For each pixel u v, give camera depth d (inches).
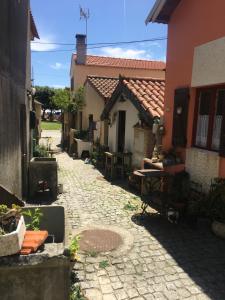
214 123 272.1
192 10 289.9
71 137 780.0
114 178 464.4
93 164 601.9
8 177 215.9
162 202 281.4
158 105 395.9
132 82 452.4
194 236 240.8
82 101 773.3
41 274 107.7
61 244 122.8
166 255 209.5
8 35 216.1
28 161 354.3
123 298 162.1
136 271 188.5
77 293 157.3
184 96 301.4
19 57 277.4
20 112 290.2
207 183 268.1
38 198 343.9
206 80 268.4
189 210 267.7
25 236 118.0
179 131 312.7
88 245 221.3
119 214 292.7
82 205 322.0
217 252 215.0
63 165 591.2
